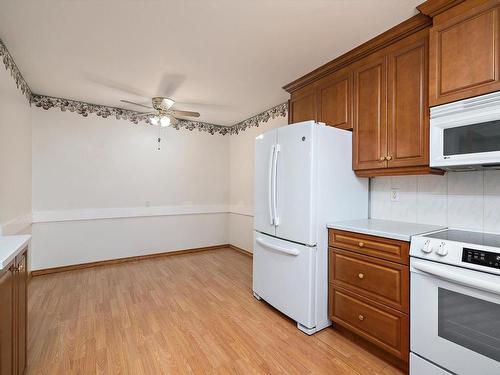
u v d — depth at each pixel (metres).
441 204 2.05
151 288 3.10
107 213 3.98
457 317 1.42
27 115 3.18
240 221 4.83
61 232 3.67
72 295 2.88
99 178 3.92
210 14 1.81
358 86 2.27
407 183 2.26
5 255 1.27
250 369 1.74
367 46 2.14
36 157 3.46
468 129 1.53
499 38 1.40
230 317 2.42
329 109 2.54
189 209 4.71
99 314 2.46
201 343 2.02
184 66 2.61
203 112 4.20
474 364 1.35
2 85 2.25
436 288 1.50
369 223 2.20
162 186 4.45
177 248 4.63
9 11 1.78
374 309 1.85
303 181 2.15
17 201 2.77
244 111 4.15
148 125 4.31
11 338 1.35
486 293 1.30
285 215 2.33
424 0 1.65
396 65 1.98
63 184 3.66
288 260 2.31
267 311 2.54
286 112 3.69
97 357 1.84
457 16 1.56
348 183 2.34
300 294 2.18
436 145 1.65
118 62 2.53
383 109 2.07
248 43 2.18
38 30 2.01
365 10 1.76
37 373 1.67
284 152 2.34
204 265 4.02
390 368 1.76
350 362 1.82
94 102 3.76
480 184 1.85
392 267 1.74
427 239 1.58
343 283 2.08
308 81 2.76
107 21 1.90
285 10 1.76
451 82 1.58
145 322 2.32
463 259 1.38
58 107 3.60
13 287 1.39
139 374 1.68
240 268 3.88
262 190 2.66
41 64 2.58
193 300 2.79
